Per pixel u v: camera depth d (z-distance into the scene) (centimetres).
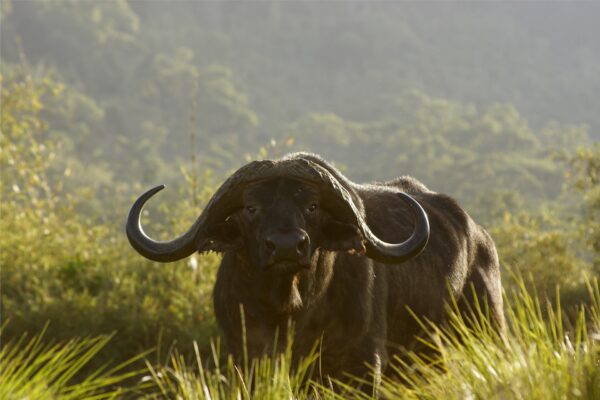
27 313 3128
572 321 2153
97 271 3553
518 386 1341
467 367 1461
